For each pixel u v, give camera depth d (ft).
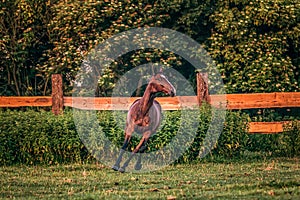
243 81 89.20
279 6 89.97
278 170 63.72
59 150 69.26
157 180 58.65
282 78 88.12
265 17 89.51
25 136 68.85
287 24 90.33
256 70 87.92
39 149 68.95
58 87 75.31
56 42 91.35
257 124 76.13
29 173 63.57
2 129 69.05
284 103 78.02
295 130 75.77
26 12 92.48
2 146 68.59
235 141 72.13
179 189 53.42
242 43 90.63
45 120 69.77
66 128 69.21
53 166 67.82
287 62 88.43
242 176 60.13
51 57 92.32
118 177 60.85
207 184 55.77
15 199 49.96
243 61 89.25
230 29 90.43
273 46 89.66
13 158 68.90
